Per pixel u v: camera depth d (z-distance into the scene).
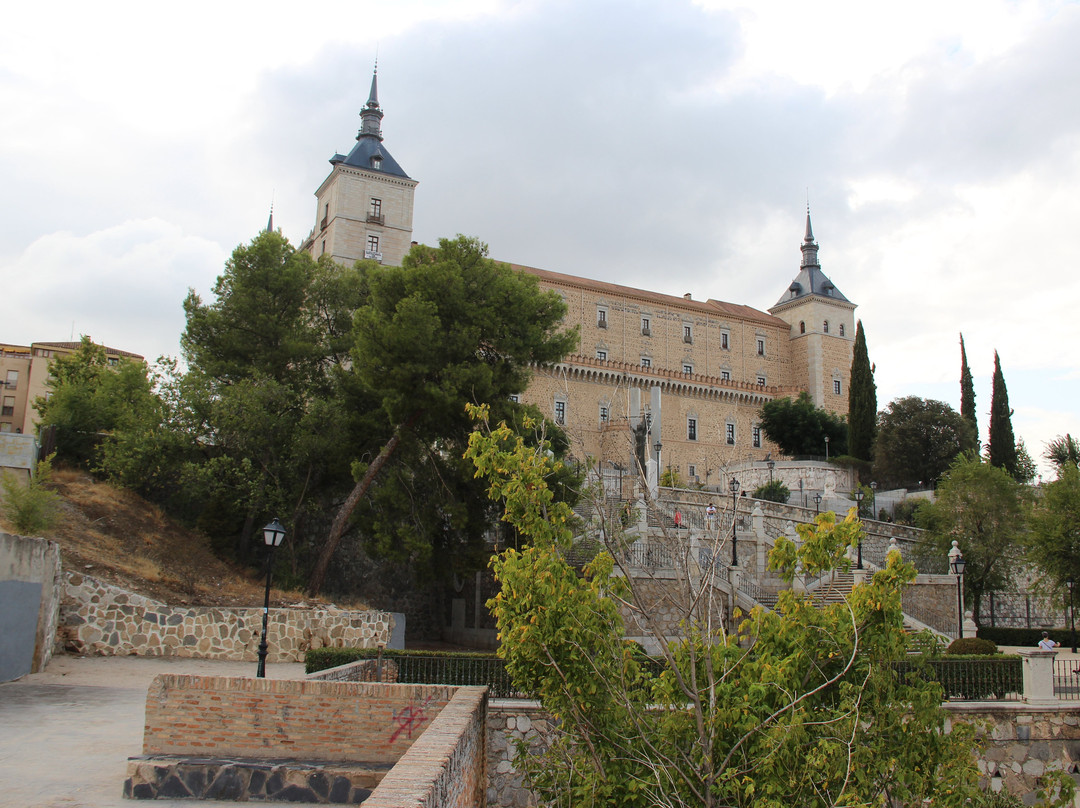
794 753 7.72
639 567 28.58
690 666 8.87
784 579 8.85
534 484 9.45
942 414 70.69
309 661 15.99
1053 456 50.25
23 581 16.78
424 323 26.89
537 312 30.34
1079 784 15.54
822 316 98.94
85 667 18.30
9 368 80.38
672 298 90.44
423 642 35.00
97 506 25.97
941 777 8.16
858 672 8.38
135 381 39.97
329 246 72.69
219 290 33.09
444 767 6.73
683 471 83.75
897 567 8.26
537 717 14.21
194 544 27.11
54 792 9.33
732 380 91.38
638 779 8.28
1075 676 19.72
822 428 81.56
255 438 28.20
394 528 28.45
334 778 9.88
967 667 16.53
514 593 8.73
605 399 80.56
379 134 76.62
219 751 10.63
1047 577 34.22
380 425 30.30
